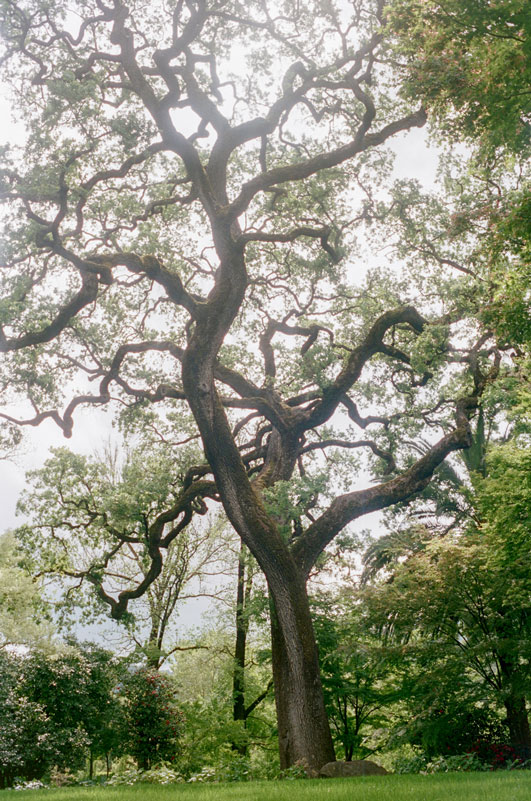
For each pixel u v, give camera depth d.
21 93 16.39
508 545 14.21
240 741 22.17
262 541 14.77
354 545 20.33
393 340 20.17
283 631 14.57
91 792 8.98
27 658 19.81
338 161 16.97
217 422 15.22
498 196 17.69
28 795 8.88
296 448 18.02
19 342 15.10
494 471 15.05
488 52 8.88
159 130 16.30
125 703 20.33
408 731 15.10
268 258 21.25
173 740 20.17
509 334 11.64
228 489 15.12
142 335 20.47
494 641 14.09
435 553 16.30
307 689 14.17
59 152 15.19
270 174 16.69
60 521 20.02
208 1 17.92
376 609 15.98
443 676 14.46
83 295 15.16
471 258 13.44
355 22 17.66
